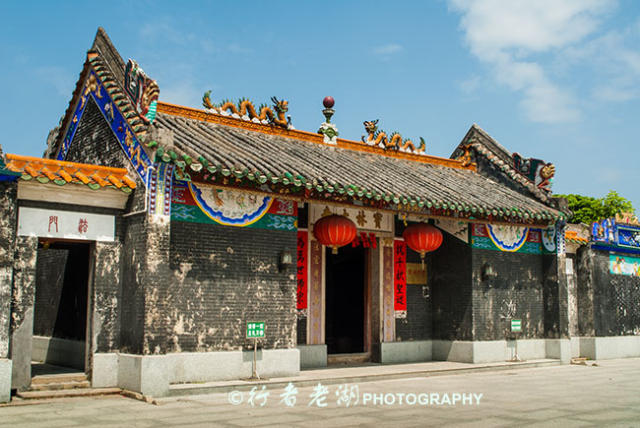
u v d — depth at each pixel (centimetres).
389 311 1723
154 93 1174
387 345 1697
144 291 1123
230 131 1518
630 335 2134
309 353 1565
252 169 1202
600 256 2080
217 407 1022
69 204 1160
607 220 2075
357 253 1881
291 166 1337
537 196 1869
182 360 1191
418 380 1425
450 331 1764
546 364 1772
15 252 1095
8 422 876
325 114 1747
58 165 1153
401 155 1877
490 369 1642
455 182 1780
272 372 1306
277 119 1639
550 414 988
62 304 1534
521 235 1848
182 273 1212
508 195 1819
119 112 1284
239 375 1260
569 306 2020
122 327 1180
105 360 1162
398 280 1755
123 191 1186
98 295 1174
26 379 1095
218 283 1255
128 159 1239
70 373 1234
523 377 1507
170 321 1188
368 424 889
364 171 1545
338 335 1905
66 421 886
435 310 1811
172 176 1184
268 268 1329
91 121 1427
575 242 1997
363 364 1661
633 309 2167
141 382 1094
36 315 1678
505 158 1964
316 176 1317
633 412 1012
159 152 1105
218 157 1214
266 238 1333
